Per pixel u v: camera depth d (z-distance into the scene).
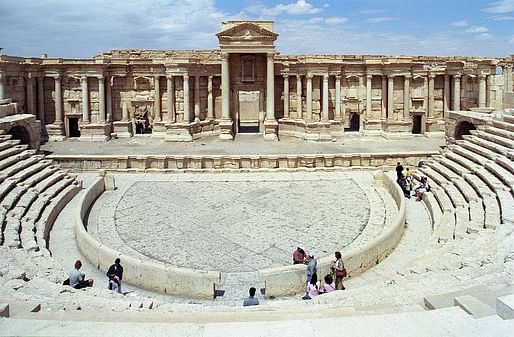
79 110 50.38
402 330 7.77
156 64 50.16
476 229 18.88
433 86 50.50
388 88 49.94
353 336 7.65
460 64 50.12
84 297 13.49
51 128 49.75
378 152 40.16
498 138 29.86
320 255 21.06
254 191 32.09
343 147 43.88
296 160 38.28
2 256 17.78
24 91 47.78
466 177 26.61
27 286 14.11
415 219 25.77
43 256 18.88
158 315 10.07
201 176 36.75
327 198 30.30
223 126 48.22
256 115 69.94
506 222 18.47
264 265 20.14
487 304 8.98
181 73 48.12
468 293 10.03
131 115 52.41
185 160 37.97
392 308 9.99
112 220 25.94
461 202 23.81
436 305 9.59
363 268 19.28
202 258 20.88
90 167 38.03
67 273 17.38
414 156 39.00
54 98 50.16
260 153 40.50
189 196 30.88
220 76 51.50
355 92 51.03
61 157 37.84
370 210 27.62
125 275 18.56
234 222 25.70
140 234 23.81
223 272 19.45
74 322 8.18
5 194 24.66
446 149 36.41
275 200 29.91
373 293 12.23
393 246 21.58
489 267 13.21
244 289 17.98
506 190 22.42
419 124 52.88
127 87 51.81
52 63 48.78
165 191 32.06
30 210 24.08
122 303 13.15
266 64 50.06
